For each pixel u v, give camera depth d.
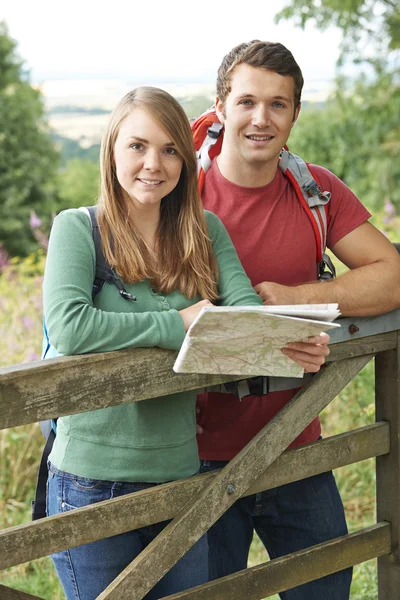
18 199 22.91
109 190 2.00
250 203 2.45
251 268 2.45
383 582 2.61
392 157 12.51
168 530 1.98
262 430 2.16
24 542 1.78
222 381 2.03
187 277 2.06
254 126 2.33
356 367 2.39
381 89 11.83
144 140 1.94
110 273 1.97
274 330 1.80
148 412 2.00
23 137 24.17
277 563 2.26
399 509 2.53
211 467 2.54
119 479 1.97
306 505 2.59
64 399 1.78
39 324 5.20
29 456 4.44
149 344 1.88
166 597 2.03
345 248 2.55
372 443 2.47
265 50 2.32
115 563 2.02
